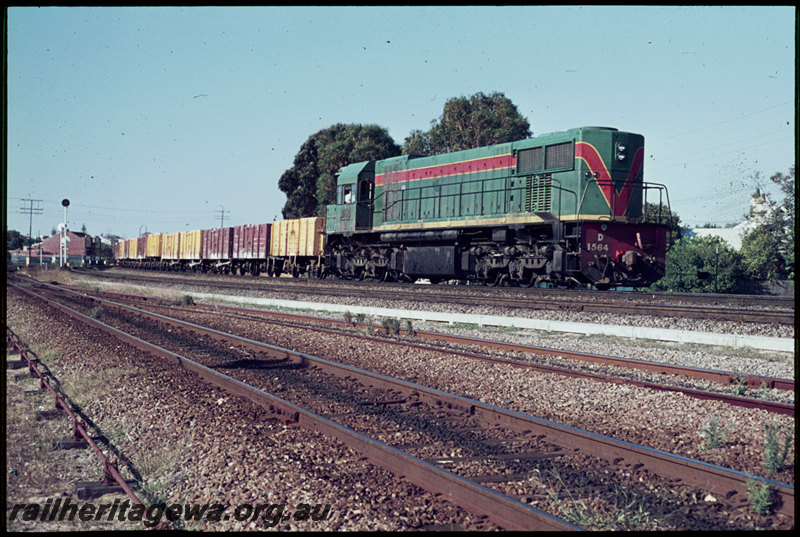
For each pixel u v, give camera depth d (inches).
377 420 283.3
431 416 292.7
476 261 874.8
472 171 855.1
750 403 302.2
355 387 357.4
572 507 188.4
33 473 231.1
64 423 297.3
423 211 937.5
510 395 334.0
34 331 621.0
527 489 201.5
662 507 188.2
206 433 264.5
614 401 315.3
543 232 779.4
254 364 432.8
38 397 355.6
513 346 479.5
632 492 200.2
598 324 563.5
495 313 675.4
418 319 703.1
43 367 446.3
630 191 728.3
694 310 586.2
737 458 232.8
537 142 765.3
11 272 2187.5
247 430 263.6
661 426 276.5
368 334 568.4
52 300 929.5
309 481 205.5
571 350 487.2
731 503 190.7
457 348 488.4
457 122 2265.0
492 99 2374.5
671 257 1284.4
